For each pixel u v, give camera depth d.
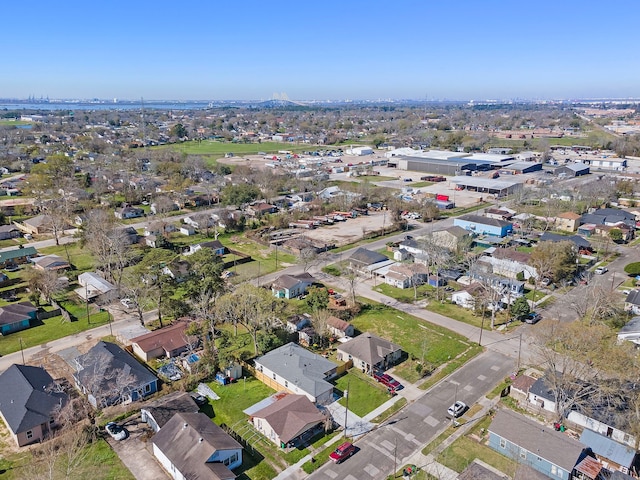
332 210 136.00
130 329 65.88
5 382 51.03
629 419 45.28
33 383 49.97
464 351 63.09
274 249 104.88
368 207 141.88
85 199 139.50
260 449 44.88
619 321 68.12
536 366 57.97
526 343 64.94
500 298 74.31
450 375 57.50
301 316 69.88
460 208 141.25
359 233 116.75
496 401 52.47
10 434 46.56
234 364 56.56
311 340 64.69
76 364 56.88
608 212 122.06
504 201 148.25
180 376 56.59
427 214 127.50
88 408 50.16
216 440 42.62
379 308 75.94
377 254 95.94
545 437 43.38
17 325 68.19
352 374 57.56
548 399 50.16
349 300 77.69
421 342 65.25
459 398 52.94
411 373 58.00
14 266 92.69
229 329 68.56
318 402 51.06
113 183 159.75
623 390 45.09
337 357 61.25
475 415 49.97
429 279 86.06
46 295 77.56
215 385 55.19
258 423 47.44
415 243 100.62
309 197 150.88
